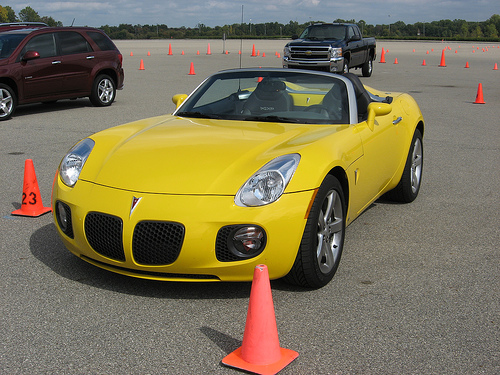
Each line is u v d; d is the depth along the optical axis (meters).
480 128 10.59
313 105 4.68
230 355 2.86
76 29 12.55
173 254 3.38
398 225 5.18
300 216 3.44
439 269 4.13
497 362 2.88
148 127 4.42
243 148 3.79
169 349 2.96
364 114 5.05
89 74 12.59
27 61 11.48
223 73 5.23
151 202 3.42
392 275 4.01
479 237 4.86
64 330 3.16
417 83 18.36
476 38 83.19
